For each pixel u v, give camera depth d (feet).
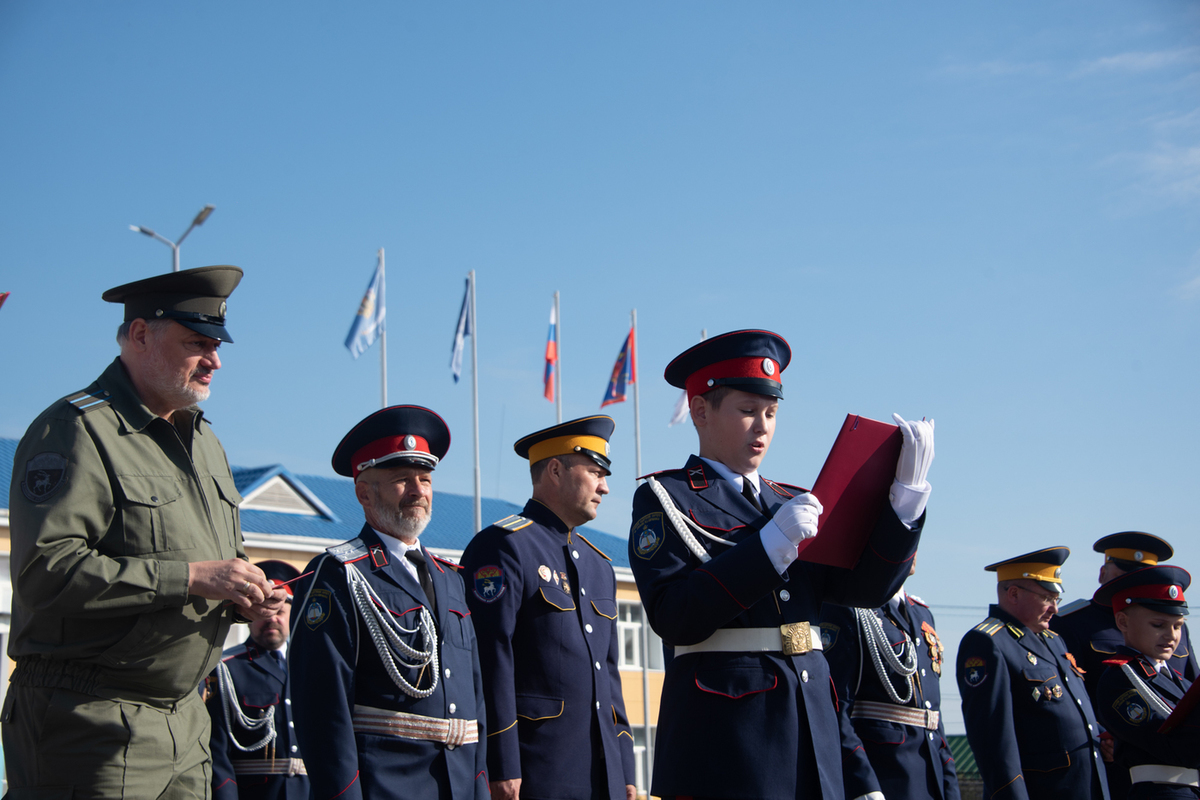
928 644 21.03
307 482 74.84
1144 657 23.32
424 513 16.74
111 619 12.28
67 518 12.07
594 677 18.56
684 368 14.43
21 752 12.34
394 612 15.67
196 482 13.51
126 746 12.21
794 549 11.89
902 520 12.53
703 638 12.25
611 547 82.99
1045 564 23.91
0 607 45.80
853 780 17.93
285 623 23.56
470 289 70.79
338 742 14.47
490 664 17.53
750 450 13.76
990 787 22.18
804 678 12.74
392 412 16.93
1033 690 23.16
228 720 22.04
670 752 12.82
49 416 12.84
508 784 16.81
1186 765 21.40
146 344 13.50
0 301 13.57
